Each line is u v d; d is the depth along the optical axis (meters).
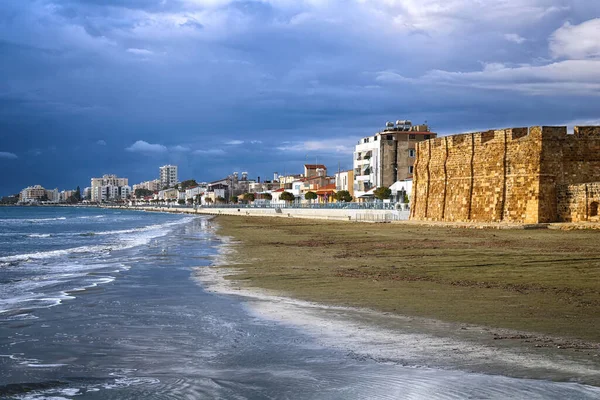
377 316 15.82
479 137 68.00
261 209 155.38
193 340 13.21
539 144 60.34
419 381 9.68
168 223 116.69
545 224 57.91
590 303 17.58
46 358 11.72
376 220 87.06
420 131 127.56
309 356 11.58
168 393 9.34
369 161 127.00
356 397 8.96
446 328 14.04
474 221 66.94
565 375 9.88
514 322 14.66
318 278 25.03
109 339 13.41
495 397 8.78
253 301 18.94
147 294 20.88
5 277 26.77
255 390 9.40
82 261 35.16
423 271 27.11
